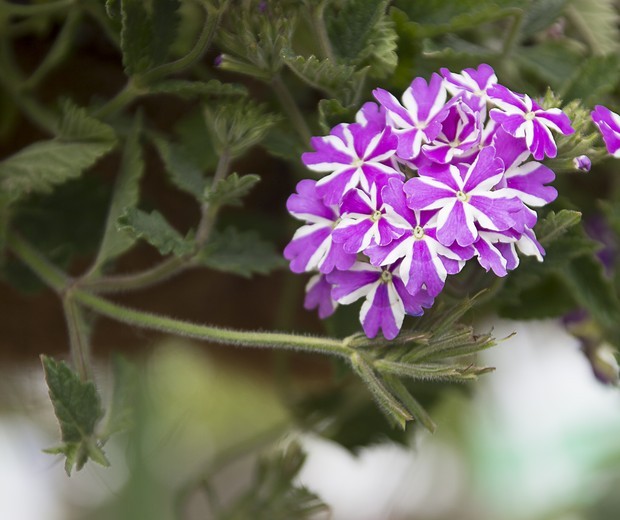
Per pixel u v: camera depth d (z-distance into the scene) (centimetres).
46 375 46
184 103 53
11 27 53
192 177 49
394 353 46
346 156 45
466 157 44
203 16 50
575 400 95
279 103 51
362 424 58
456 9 49
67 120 50
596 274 51
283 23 47
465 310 45
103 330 57
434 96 45
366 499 99
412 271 44
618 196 55
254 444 59
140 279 50
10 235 51
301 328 57
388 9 49
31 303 56
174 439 64
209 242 50
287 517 56
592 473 91
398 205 44
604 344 54
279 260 51
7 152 54
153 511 65
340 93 47
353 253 44
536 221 45
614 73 49
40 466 76
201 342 60
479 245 44
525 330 72
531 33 52
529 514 96
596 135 45
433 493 99
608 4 53
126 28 47
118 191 50
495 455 97
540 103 46
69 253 54
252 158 54
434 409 59
